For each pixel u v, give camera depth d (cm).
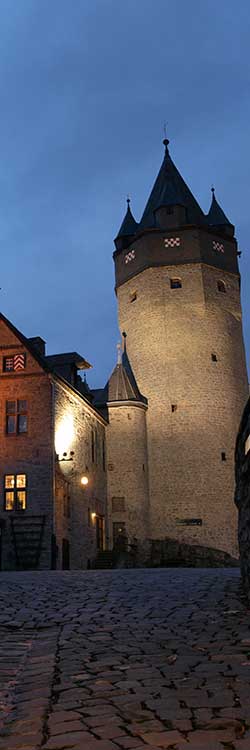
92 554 3581
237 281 4822
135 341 4603
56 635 870
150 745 447
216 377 4431
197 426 4300
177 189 4872
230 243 4888
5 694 605
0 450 3158
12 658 746
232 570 1747
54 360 3906
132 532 4009
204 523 4128
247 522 1090
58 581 1497
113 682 611
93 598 1195
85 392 4125
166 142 5309
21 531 3027
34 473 3083
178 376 4406
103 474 4016
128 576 1587
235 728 473
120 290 4844
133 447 4169
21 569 2983
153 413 4378
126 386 4291
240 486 1172
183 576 1533
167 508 4181
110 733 473
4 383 3228
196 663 670
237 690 564
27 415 3166
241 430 1114
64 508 3206
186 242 4650
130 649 756
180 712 513
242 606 1014
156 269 4625
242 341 4716
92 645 789
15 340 3275
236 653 701
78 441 3516
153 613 1000
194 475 4219
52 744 456
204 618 933
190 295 4553
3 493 3103
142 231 4722
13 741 473
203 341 4475
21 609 1089
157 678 619
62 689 596
